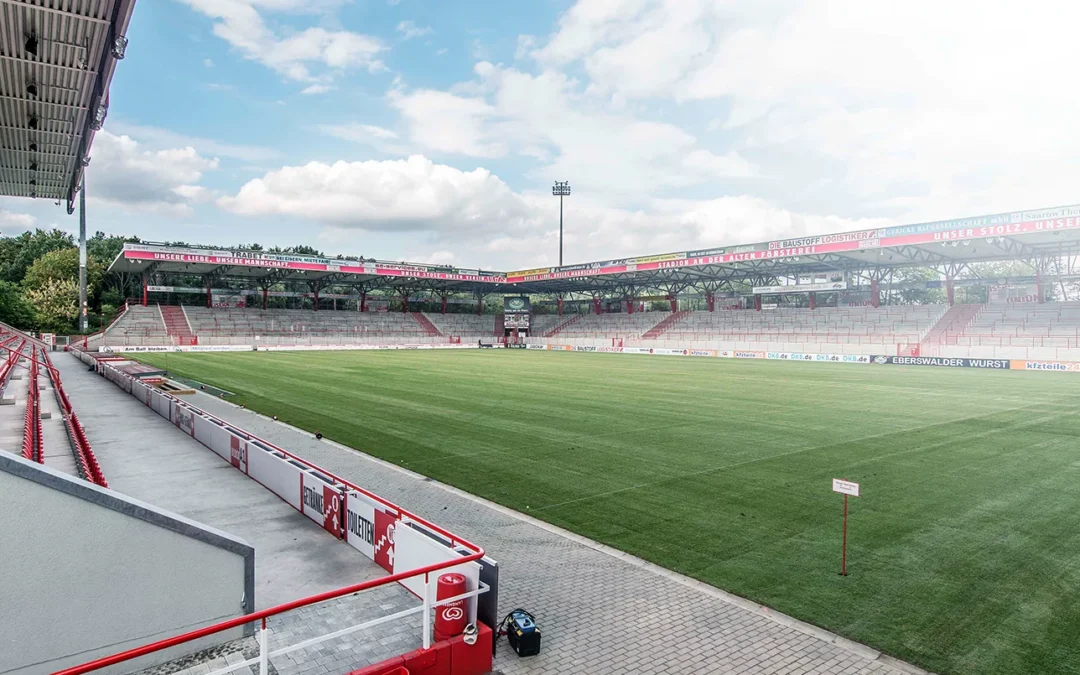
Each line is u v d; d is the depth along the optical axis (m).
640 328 67.50
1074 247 41.88
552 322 79.75
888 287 54.03
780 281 61.03
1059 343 39.53
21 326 59.44
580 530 9.02
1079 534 8.74
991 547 8.27
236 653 5.27
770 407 21.20
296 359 45.97
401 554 6.88
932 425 17.53
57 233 97.12
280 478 10.27
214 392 24.89
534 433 16.33
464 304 86.88
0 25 9.76
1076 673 5.30
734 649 5.73
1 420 13.81
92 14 9.55
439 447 14.57
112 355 40.06
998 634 5.99
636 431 16.61
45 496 4.48
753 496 10.65
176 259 51.00
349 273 61.00
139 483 11.15
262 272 62.75
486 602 5.64
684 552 8.17
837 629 6.11
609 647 5.75
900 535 8.73
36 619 4.45
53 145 14.61
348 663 5.16
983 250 43.78
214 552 5.38
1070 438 15.64
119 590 4.84
